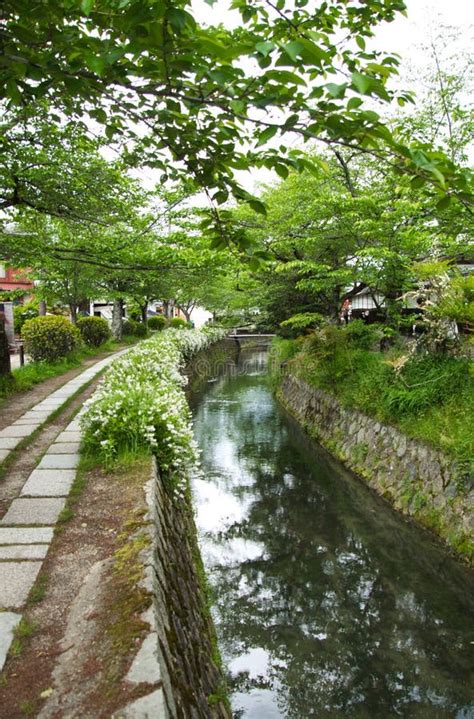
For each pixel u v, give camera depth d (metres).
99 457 4.40
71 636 2.09
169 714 1.67
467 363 6.60
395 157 1.64
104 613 2.21
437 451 6.14
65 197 6.12
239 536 6.20
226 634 4.34
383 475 7.14
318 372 10.38
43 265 10.23
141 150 3.86
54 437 5.53
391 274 7.96
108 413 4.57
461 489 5.50
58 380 9.87
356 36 2.06
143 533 2.99
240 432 11.23
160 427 4.70
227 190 2.17
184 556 4.01
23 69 1.73
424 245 7.45
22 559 2.76
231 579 5.21
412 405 6.89
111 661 1.89
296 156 1.88
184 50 1.52
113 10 1.58
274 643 4.24
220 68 1.57
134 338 21.83
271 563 5.54
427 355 7.23
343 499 7.30
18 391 8.35
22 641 2.07
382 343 9.76
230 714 3.06
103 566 2.64
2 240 6.92
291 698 3.65
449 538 5.36
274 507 7.07
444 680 3.78
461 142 7.90
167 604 2.58
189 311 34.06
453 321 6.72
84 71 1.78
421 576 5.20
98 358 14.30
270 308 13.88
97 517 3.28
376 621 4.50
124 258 7.18
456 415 6.20
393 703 3.57
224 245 2.46
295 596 4.92
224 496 7.50
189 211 8.18
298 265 9.69
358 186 8.94
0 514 3.36
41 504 3.52
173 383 8.10
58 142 5.74
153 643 1.98
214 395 15.94
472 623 4.41
